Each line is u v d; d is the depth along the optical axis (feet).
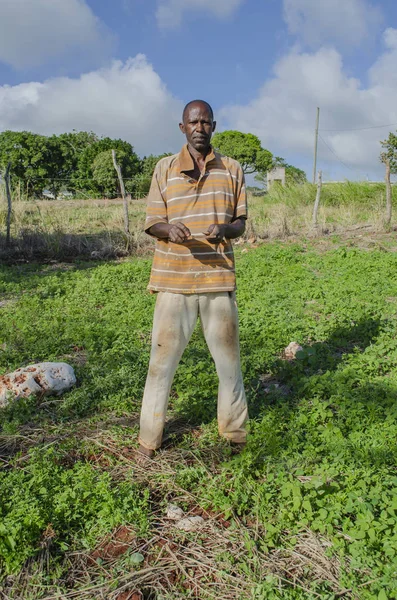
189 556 10.40
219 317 13.10
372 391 15.98
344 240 49.52
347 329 22.66
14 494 11.42
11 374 17.15
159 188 12.87
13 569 9.84
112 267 38.88
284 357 20.27
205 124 12.19
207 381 17.01
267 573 9.79
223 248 12.90
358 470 12.07
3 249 46.19
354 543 10.08
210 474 12.53
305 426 14.47
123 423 15.30
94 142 142.61
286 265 38.58
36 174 126.11
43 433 14.87
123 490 11.70
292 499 11.32
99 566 10.10
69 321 24.85
